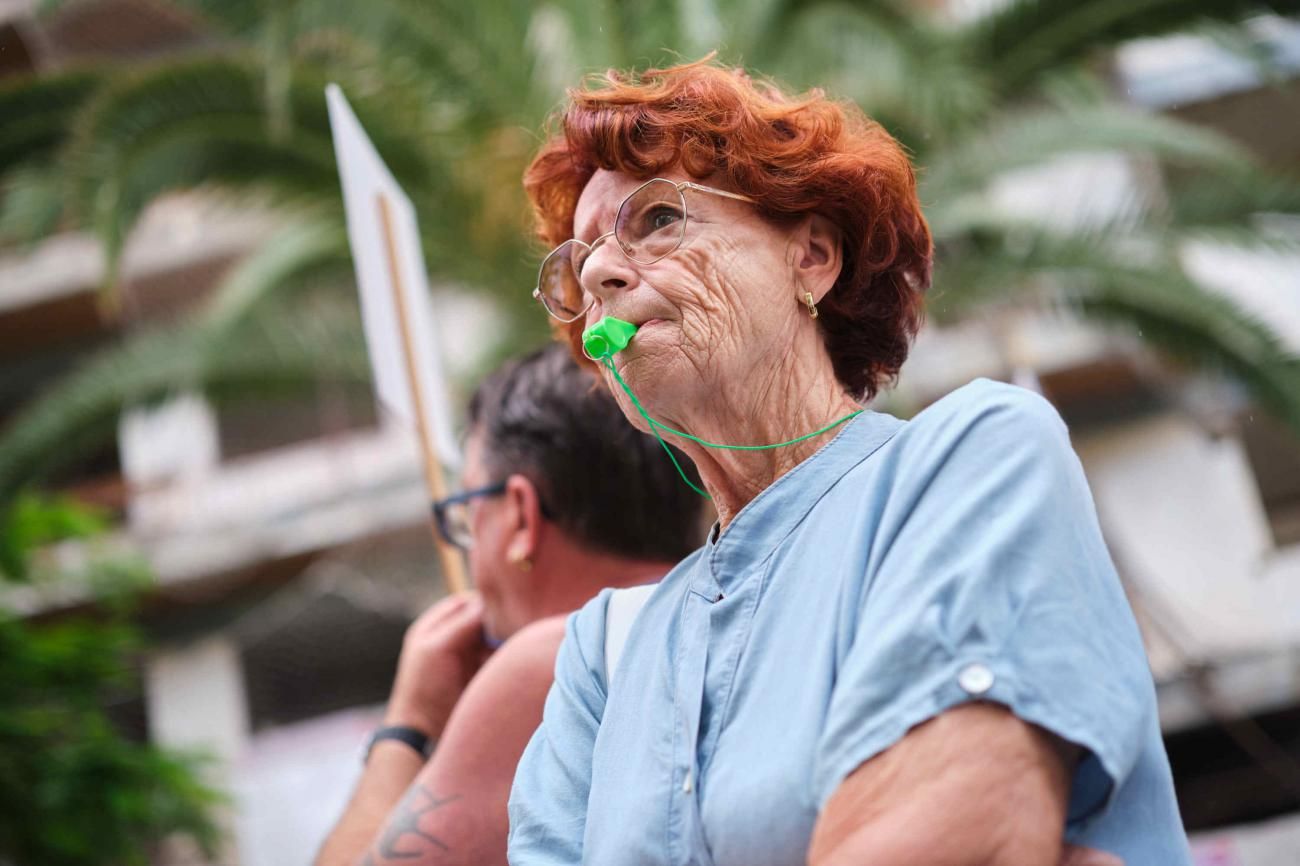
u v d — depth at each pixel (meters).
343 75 17.03
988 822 2.09
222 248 33.03
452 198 17.30
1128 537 27.83
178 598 32.62
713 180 3.00
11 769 20.45
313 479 33.75
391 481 32.06
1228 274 25.77
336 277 19.17
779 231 3.01
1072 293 18.06
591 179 3.14
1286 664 25.52
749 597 2.66
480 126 17.19
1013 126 17.70
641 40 16.72
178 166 17.23
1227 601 27.09
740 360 2.91
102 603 24.34
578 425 4.33
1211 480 27.89
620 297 2.94
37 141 18.59
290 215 18.73
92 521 22.89
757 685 2.54
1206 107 28.61
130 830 21.59
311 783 29.11
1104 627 2.26
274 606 32.69
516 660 3.81
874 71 16.91
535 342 17.42
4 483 19.50
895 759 2.17
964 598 2.23
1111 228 17.86
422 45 16.98
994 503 2.34
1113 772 2.15
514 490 4.37
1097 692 2.18
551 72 17.34
